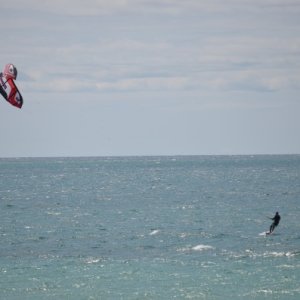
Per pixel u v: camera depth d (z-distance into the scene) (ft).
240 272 544.21
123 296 472.03
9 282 514.27
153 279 521.65
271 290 485.56
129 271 553.23
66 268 568.00
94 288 494.18
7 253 650.02
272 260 596.70
